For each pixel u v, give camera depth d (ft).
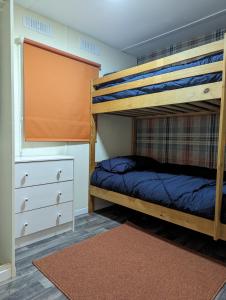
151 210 7.07
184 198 6.15
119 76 8.14
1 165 5.32
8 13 4.88
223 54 5.28
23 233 6.59
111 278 5.12
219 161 5.40
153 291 4.71
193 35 9.38
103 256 6.06
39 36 7.80
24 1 7.06
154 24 8.43
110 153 10.68
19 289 4.77
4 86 5.12
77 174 9.25
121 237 7.25
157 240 7.07
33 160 6.70
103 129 10.27
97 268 5.50
